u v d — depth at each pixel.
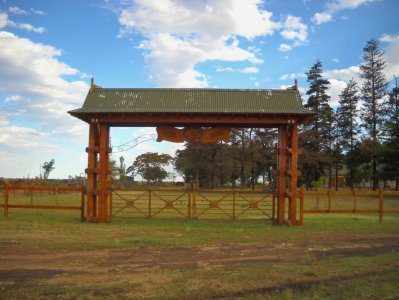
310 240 15.26
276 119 19.83
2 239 14.27
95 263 10.87
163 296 7.90
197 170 68.56
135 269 10.19
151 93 20.66
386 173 57.75
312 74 69.81
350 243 14.59
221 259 11.56
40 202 32.94
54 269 10.11
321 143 68.06
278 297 7.83
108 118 19.91
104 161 20.22
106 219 20.02
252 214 26.34
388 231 17.80
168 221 20.53
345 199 48.72
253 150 63.84
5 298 7.64
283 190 20.17
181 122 20.06
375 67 65.62
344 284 8.78
